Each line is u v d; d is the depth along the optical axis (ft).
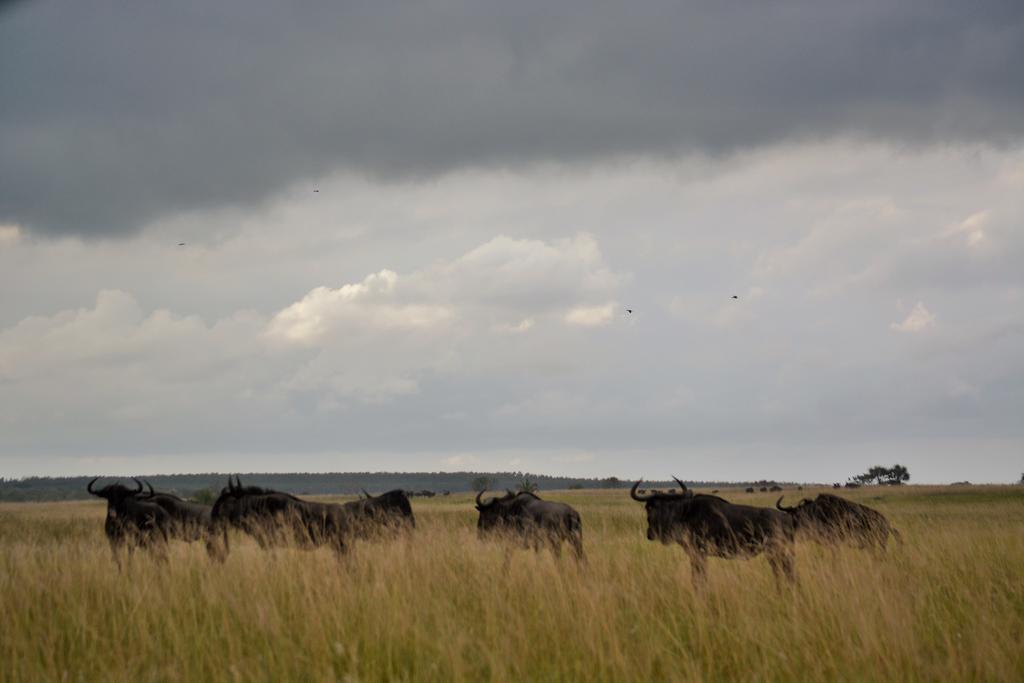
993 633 45.29
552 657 42.88
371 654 41.01
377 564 62.80
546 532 85.71
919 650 43.06
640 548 88.69
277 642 43.29
